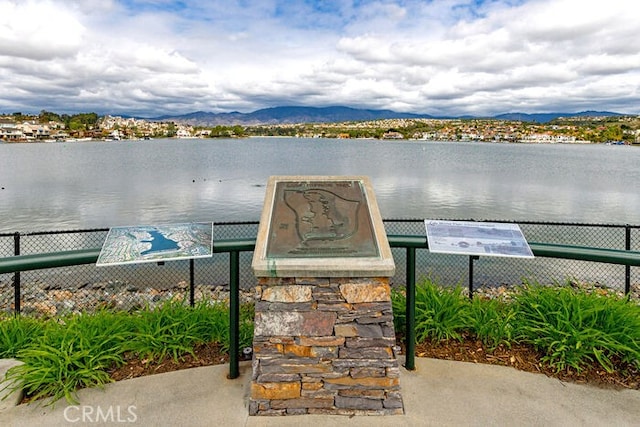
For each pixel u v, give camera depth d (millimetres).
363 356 2682
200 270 9766
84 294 8352
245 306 4793
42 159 55312
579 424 2648
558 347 3348
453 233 3264
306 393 2701
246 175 34375
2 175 34438
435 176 33969
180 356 3441
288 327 2670
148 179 31531
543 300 3773
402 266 9430
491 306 3910
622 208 19938
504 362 3367
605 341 3264
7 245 12117
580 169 41844
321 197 3291
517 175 35219
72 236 13258
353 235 2896
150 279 9281
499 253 3041
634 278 9141
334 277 2660
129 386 3033
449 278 8836
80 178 32281
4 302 7879
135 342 3422
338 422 2643
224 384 3059
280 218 3047
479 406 2811
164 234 3195
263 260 2654
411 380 3107
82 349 3170
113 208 19641
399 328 3824
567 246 3113
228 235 13180
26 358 3131
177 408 2783
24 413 2732
